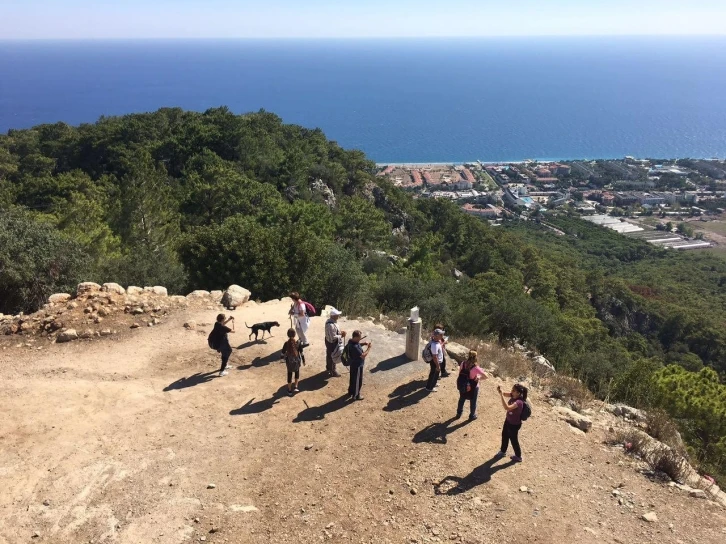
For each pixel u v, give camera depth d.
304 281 20.06
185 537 7.25
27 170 72.19
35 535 7.20
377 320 17.02
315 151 86.94
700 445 13.33
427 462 9.10
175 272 20.84
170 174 66.06
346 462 9.08
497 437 9.97
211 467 8.82
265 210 43.34
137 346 13.38
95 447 9.22
